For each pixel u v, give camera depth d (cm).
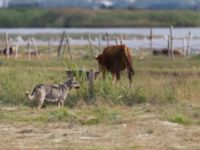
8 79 9062
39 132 6681
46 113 7619
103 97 8394
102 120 7194
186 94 8512
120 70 9712
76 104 8294
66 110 7581
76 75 8762
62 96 8281
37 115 7525
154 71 11662
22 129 6831
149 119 7181
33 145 6097
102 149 5862
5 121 7281
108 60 9744
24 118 7375
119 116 7369
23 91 8625
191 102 8188
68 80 8400
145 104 8194
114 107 8038
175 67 12606
